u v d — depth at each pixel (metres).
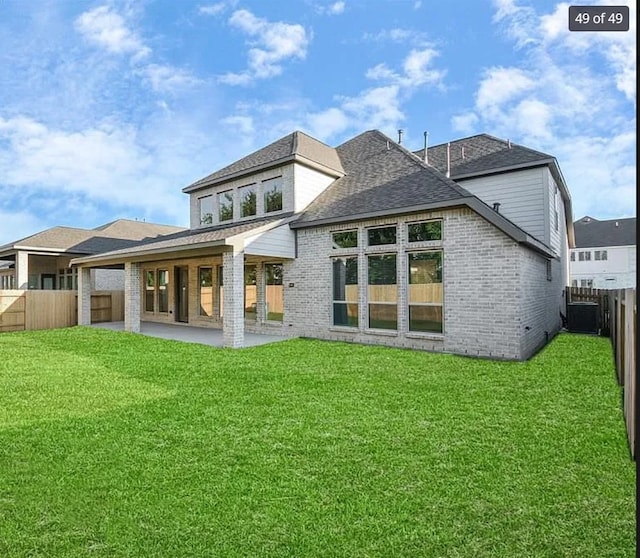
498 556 2.80
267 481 3.78
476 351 9.77
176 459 4.23
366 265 11.75
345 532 3.06
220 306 15.73
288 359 9.42
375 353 10.10
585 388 6.83
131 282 14.79
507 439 4.68
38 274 24.47
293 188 14.06
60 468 4.03
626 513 3.25
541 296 12.01
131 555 2.83
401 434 4.85
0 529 3.09
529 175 13.88
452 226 10.17
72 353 10.51
